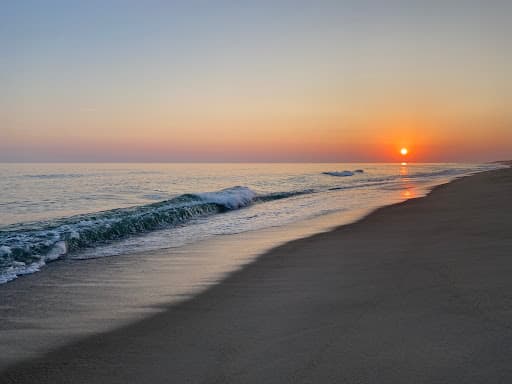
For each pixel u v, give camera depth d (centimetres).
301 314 449
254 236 1042
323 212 1519
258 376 317
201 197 1958
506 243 741
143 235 1135
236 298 526
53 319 473
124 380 325
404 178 4384
